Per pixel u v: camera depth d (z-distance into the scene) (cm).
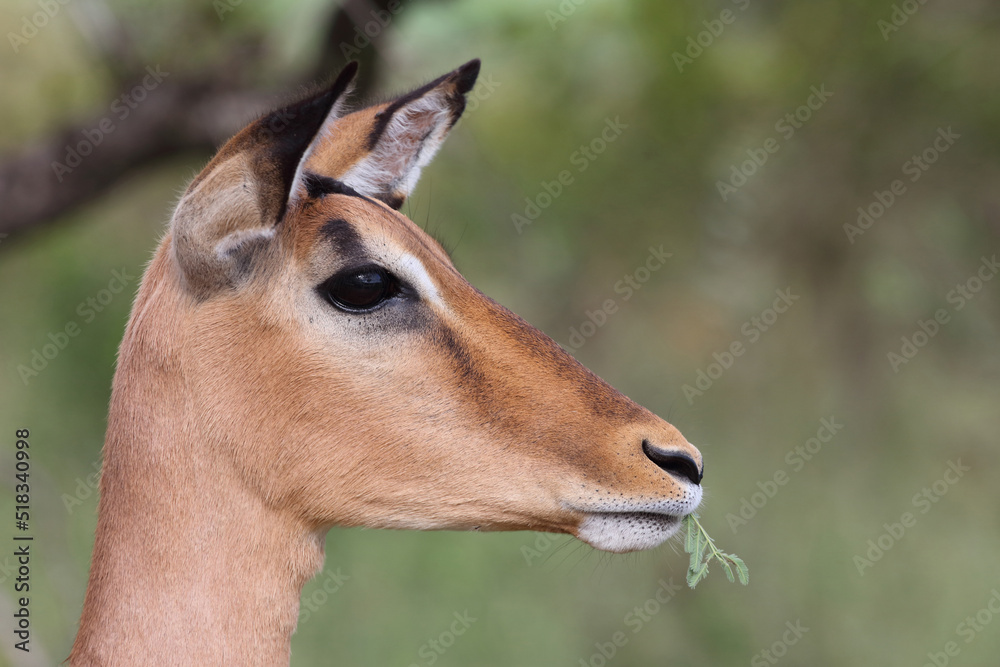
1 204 1049
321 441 529
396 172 639
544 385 545
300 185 533
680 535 605
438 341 535
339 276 524
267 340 524
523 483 539
